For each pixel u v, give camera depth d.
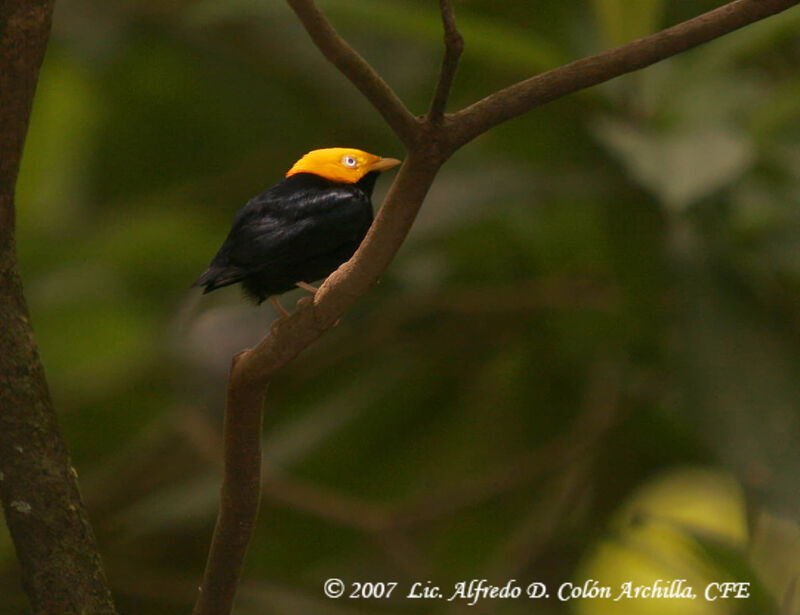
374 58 4.49
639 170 4.30
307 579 4.50
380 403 4.50
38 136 4.49
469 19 4.34
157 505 4.47
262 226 4.26
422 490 4.52
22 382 4.17
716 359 4.34
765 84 4.43
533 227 4.45
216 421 4.48
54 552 4.17
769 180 4.38
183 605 4.47
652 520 4.39
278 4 4.36
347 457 4.51
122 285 4.42
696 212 4.36
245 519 4.18
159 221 4.41
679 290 4.35
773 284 4.37
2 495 4.17
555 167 4.41
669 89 4.36
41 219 4.46
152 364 4.46
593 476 4.51
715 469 4.50
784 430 4.33
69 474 4.18
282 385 4.51
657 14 4.37
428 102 4.47
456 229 4.40
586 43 4.41
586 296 4.46
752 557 4.38
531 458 4.48
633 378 4.47
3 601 4.45
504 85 4.45
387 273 4.42
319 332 4.16
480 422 4.53
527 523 4.50
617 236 4.38
